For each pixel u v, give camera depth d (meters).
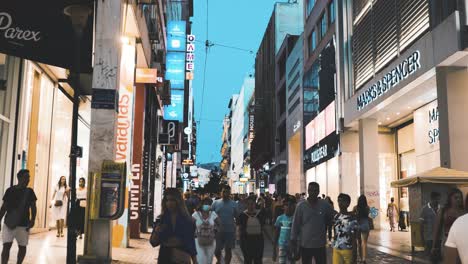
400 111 27.03
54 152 18.98
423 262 13.79
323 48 35.78
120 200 11.57
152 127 26.17
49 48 10.41
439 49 18.67
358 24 29.28
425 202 15.75
